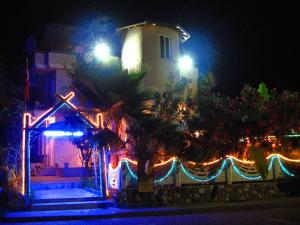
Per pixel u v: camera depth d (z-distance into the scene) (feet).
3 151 58.34
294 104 69.00
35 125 57.88
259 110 67.41
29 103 84.64
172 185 59.98
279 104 68.95
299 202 60.49
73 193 61.62
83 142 62.13
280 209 56.70
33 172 80.74
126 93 62.18
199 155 61.67
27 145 57.31
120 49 93.35
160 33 88.38
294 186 66.90
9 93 65.87
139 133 59.93
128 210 53.72
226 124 65.16
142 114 61.62
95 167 64.39
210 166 62.85
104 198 58.54
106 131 59.11
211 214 52.90
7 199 55.16
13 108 60.95
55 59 86.94
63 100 58.75
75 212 52.65
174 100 63.41
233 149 65.10
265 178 63.82
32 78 95.45
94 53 86.07
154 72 85.87
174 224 45.44
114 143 59.36
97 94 62.08
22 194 55.67
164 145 60.95
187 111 64.75
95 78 62.64
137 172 57.52
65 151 83.92
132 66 86.84
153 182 57.62
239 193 62.49
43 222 48.78
